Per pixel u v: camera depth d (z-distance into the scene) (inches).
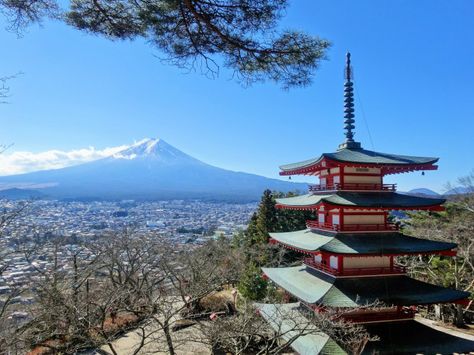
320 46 350.6
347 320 678.5
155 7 338.0
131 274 995.9
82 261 1035.3
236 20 331.0
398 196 774.5
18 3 352.2
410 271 1222.9
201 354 836.0
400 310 706.2
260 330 713.0
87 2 365.4
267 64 363.9
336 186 770.8
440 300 673.6
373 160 757.3
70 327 677.3
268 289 1127.0
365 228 744.3
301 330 611.2
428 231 1248.2
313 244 753.6
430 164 751.7
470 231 1197.7
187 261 1211.9
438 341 652.1
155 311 700.7
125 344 898.7
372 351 619.8
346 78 861.8
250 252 1642.5
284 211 1898.4
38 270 821.9
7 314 666.8
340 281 708.7
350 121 852.0
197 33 354.3
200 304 1138.0
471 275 1124.5
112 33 386.6
